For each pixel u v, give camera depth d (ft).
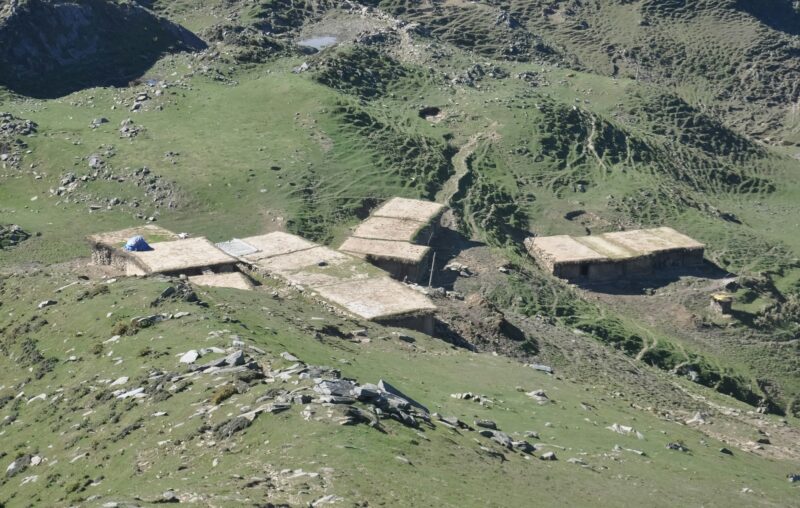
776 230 486.38
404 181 443.32
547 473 161.38
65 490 152.15
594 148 515.09
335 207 414.82
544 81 612.29
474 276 370.53
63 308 236.84
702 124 585.22
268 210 405.59
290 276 290.35
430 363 232.12
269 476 132.46
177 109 491.72
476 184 456.86
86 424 174.50
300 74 525.75
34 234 382.63
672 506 161.48
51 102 505.66
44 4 578.66
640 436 206.69
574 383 253.85
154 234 321.93
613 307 380.78
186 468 143.13
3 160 435.94
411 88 552.00
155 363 189.37
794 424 276.62
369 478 132.57
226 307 226.99
